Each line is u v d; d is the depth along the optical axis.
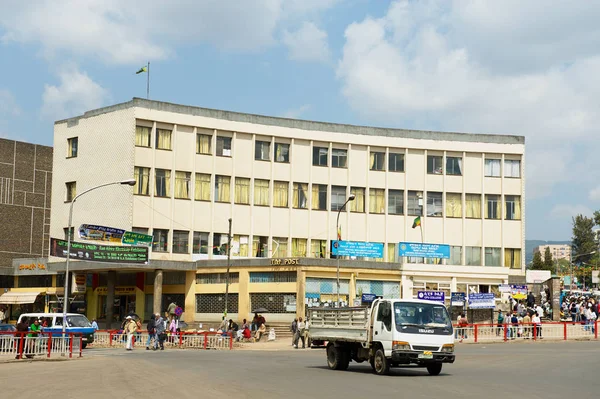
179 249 63.12
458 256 70.88
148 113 62.50
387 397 17.22
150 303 63.72
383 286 60.59
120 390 18.83
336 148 69.44
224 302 59.94
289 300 56.25
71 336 35.28
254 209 66.25
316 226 68.00
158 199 62.62
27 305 71.75
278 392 18.28
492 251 71.56
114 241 56.78
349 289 58.19
